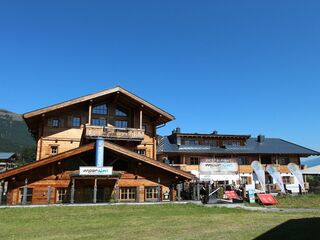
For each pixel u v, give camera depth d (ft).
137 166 92.84
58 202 84.74
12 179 82.17
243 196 106.32
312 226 44.34
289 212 70.54
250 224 47.78
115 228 46.32
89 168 82.74
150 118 116.37
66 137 104.99
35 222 54.19
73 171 86.94
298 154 171.12
